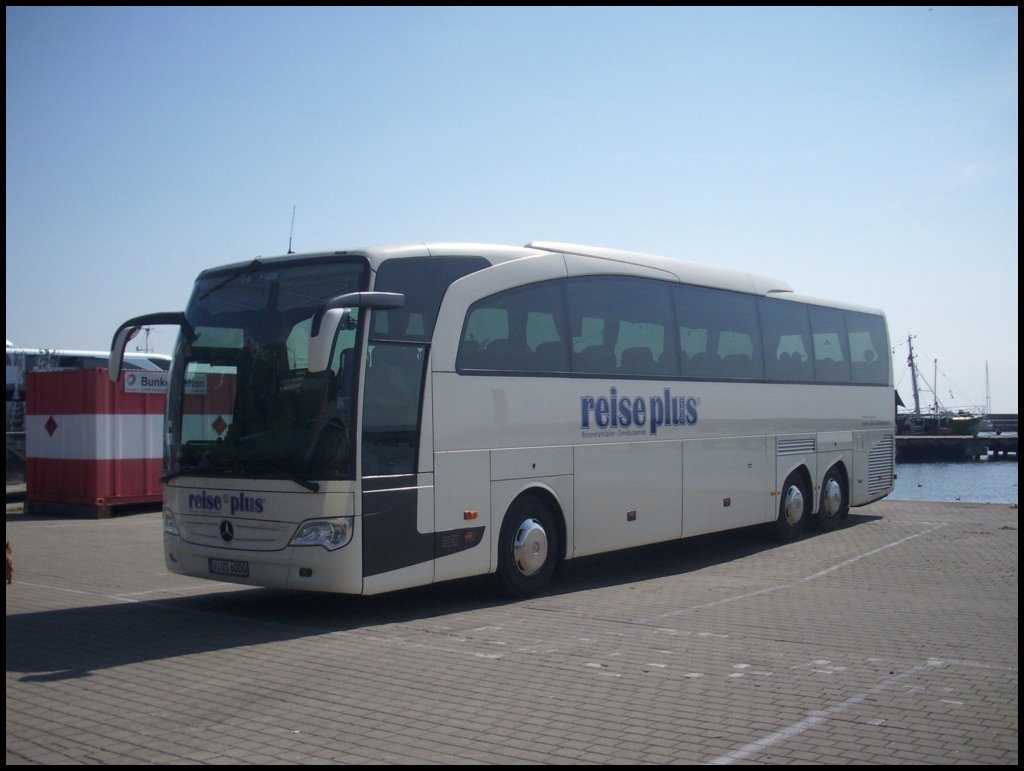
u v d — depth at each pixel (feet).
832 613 33.94
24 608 35.17
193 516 33.42
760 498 51.13
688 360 46.06
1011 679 24.84
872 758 18.79
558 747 19.40
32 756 18.85
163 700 22.85
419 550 32.53
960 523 62.18
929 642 29.17
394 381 32.17
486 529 35.01
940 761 18.61
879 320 64.69
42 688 23.91
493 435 35.45
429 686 24.07
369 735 20.18
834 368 58.85
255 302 33.32
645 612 34.22
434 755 18.90
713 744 19.63
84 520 68.69
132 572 44.24
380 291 31.78
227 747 19.39
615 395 41.27
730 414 48.80
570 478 38.78
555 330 38.58
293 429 31.17
